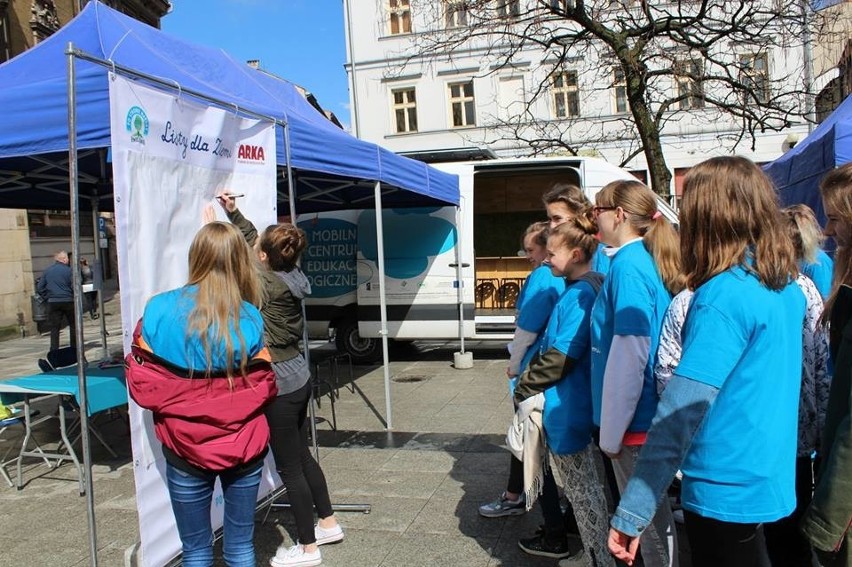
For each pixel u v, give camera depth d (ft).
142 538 9.29
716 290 5.88
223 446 8.29
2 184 22.18
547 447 9.73
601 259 12.69
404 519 13.07
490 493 14.23
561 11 37.65
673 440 5.79
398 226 29.96
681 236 6.31
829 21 40.40
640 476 5.94
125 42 13.78
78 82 11.57
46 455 16.46
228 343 8.10
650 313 7.82
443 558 11.39
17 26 55.72
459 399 23.20
